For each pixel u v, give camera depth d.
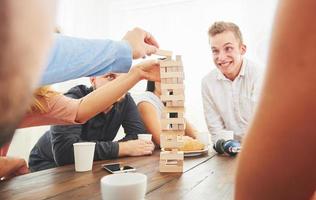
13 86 0.12
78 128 1.22
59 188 0.70
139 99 1.71
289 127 0.24
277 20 0.24
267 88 0.25
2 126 0.13
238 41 1.90
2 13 0.11
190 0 2.63
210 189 0.67
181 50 2.65
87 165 0.90
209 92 2.01
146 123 1.57
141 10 2.85
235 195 0.29
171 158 0.86
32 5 0.12
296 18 0.23
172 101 0.86
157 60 0.94
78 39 0.66
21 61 0.12
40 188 0.70
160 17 2.76
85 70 0.65
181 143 0.87
